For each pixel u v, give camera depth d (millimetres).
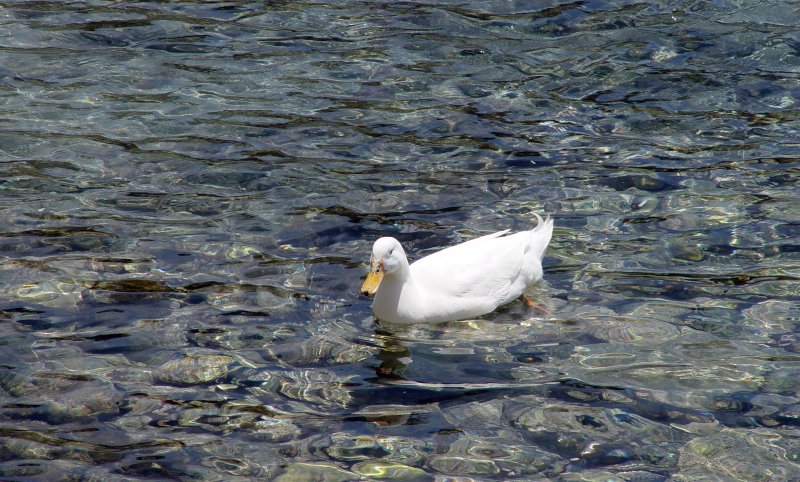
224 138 15938
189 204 13992
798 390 9867
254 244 12945
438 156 15430
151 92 17375
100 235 13094
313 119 16547
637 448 9109
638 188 14383
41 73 17906
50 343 10727
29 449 9047
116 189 14375
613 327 11102
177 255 12633
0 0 20734
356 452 9070
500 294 11555
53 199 14031
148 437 9250
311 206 13969
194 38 19375
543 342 10891
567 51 18797
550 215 13703
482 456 9016
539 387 10039
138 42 19172
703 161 15102
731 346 10664
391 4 20938
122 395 9852
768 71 17859
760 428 9344
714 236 13031
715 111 16641
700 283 11961
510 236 12094
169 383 10078
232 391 9961
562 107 16922
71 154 15344
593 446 9148
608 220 13555
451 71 18156
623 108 16844
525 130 16188
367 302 11695
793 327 10984
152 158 15297
